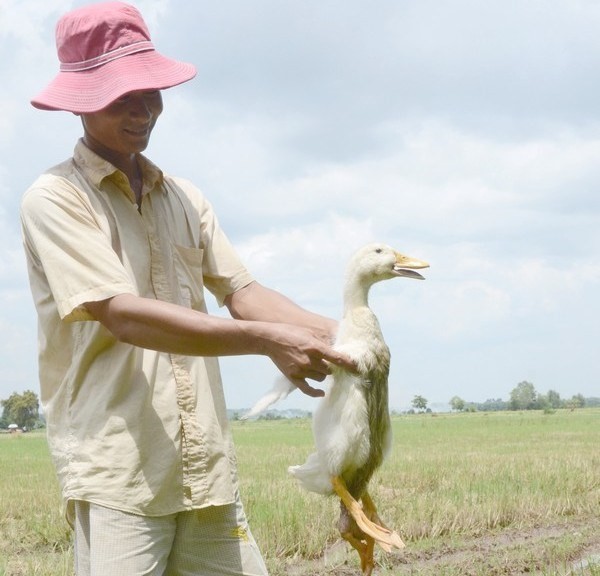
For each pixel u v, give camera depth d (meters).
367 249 3.45
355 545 3.29
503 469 16.78
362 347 3.27
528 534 10.20
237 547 3.28
